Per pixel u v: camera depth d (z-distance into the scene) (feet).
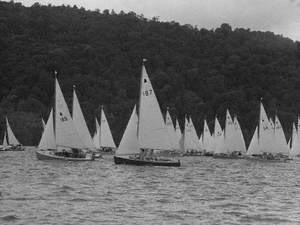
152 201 229.66
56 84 456.45
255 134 606.14
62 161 454.40
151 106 403.95
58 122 456.45
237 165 517.14
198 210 210.59
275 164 554.05
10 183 279.90
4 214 191.11
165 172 370.73
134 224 182.50
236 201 238.07
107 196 240.32
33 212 196.24
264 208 220.23
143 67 403.54
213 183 314.14
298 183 333.42
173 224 184.34
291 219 197.26
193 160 596.29
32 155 611.06
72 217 190.08
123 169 380.17
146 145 405.39
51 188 261.85
